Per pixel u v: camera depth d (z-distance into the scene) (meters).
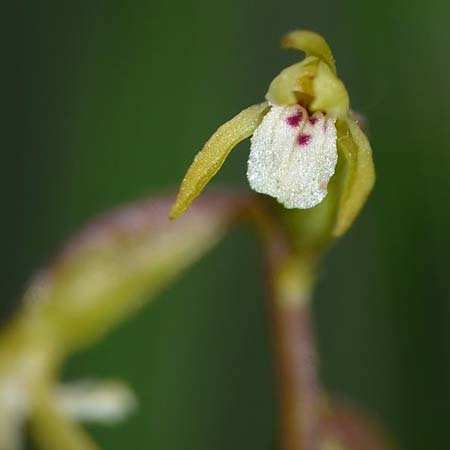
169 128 0.17
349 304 0.17
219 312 0.17
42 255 0.18
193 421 0.17
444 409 0.17
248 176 0.12
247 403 0.18
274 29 0.18
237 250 0.18
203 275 0.17
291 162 0.12
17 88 0.18
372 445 0.15
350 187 0.12
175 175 0.17
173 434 0.17
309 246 0.14
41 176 0.18
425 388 0.17
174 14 0.17
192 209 0.15
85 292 0.15
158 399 0.17
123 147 0.17
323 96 0.12
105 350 0.17
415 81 0.17
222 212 0.15
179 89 0.17
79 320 0.15
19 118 0.18
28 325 0.15
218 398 0.17
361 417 0.15
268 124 0.12
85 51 0.18
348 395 0.17
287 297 0.15
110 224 0.15
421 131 0.17
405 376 0.17
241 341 0.18
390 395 0.17
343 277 0.17
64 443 0.15
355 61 0.17
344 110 0.12
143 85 0.17
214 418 0.17
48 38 0.18
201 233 0.15
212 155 0.12
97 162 0.17
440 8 0.17
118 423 0.17
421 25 0.17
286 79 0.12
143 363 0.17
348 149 0.12
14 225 0.18
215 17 0.17
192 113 0.17
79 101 0.18
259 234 0.14
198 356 0.17
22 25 0.18
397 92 0.17
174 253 0.15
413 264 0.17
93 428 0.17
